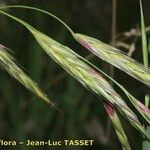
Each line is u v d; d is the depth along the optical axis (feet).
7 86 0.92
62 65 0.35
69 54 0.36
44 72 0.97
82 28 1.10
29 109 0.92
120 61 0.35
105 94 0.35
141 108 0.36
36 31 0.36
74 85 0.95
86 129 0.92
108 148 0.89
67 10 1.10
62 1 1.10
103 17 1.12
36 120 0.91
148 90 0.45
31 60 0.97
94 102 0.94
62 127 0.92
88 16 1.12
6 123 0.91
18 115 0.91
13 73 0.36
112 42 0.65
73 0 1.11
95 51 0.36
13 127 0.90
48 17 1.07
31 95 0.91
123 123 0.85
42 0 1.08
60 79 0.94
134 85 0.89
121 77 0.90
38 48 0.98
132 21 1.04
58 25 1.06
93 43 0.36
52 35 1.05
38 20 1.06
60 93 0.95
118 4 1.06
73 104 0.94
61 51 0.36
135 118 0.35
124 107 0.35
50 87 0.95
